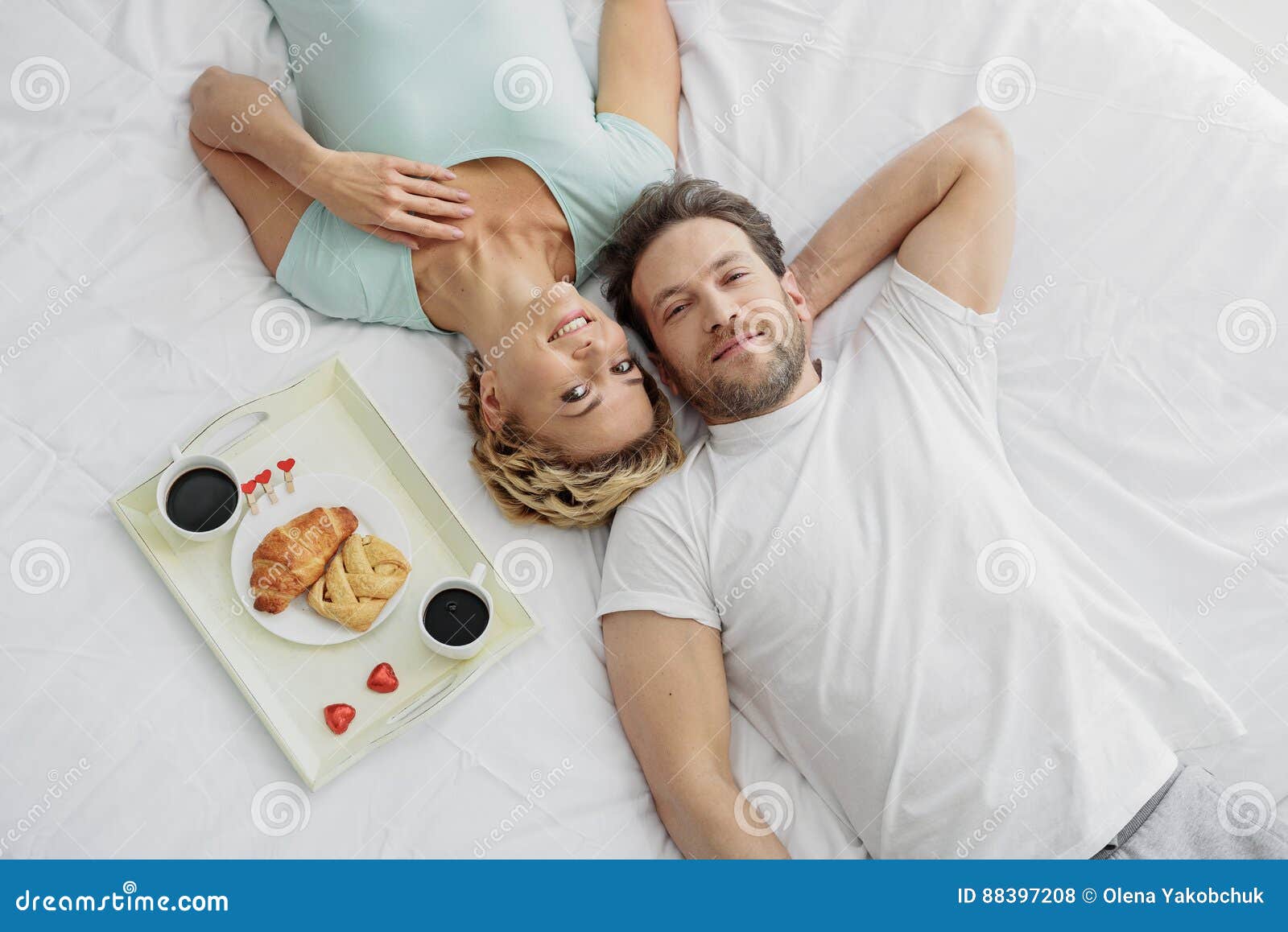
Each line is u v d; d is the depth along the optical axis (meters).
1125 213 1.77
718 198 1.67
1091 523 1.70
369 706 1.55
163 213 1.65
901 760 1.50
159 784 1.45
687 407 1.82
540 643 1.63
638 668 1.58
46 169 1.60
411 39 1.64
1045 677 1.51
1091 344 1.75
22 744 1.43
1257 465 1.69
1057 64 1.81
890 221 1.76
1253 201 1.75
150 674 1.49
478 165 1.69
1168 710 1.57
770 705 1.62
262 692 1.51
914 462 1.59
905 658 1.52
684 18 1.88
